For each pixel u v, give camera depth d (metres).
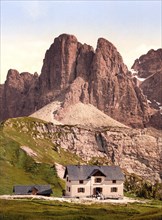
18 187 183.88
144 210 128.25
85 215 114.00
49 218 108.94
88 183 180.38
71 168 182.00
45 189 186.50
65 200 153.38
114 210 124.56
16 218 109.50
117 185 184.38
